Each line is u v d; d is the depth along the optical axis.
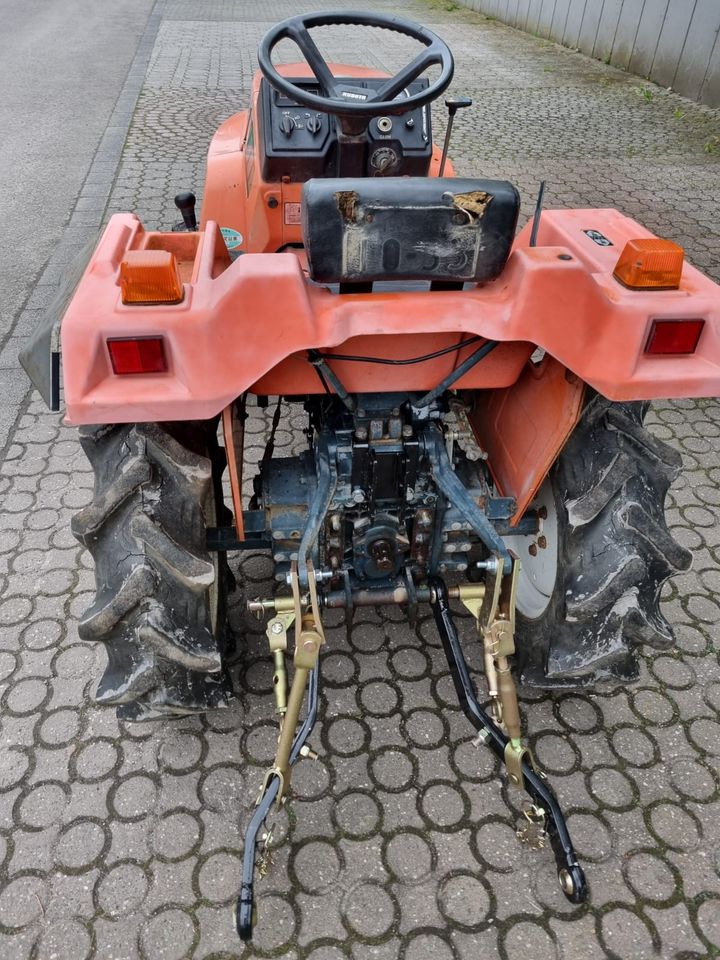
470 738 2.41
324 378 1.93
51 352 1.90
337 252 1.63
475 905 2.00
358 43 12.26
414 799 2.24
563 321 1.70
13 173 7.20
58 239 5.93
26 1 16.38
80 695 2.53
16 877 2.05
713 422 4.05
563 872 1.95
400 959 1.89
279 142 3.09
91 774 2.30
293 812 2.20
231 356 1.64
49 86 10.05
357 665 2.64
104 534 1.90
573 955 1.91
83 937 1.93
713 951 1.92
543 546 2.34
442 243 1.64
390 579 2.34
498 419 2.40
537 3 13.25
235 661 2.64
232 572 2.93
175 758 2.34
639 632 2.01
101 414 1.64
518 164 7.54
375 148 3.06
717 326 1.72
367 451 2.08
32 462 3.66
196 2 16.52
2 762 2.33
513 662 2.58
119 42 12.59
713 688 2.59
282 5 16.31
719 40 9.19
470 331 1.69
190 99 9.43
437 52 2.24
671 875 2.08
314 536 2.02
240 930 1.81
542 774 2.10
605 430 2.04
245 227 3.85
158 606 1.85
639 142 8.32
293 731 1.98
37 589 2.93
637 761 2.36
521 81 10.54
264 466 2.36
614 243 2.09
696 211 6.56
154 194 6.65
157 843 2.12
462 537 2.37
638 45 10.74
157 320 1.60
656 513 2.01
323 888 2.03
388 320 1.67
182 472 1.94
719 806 2.24
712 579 3.02
